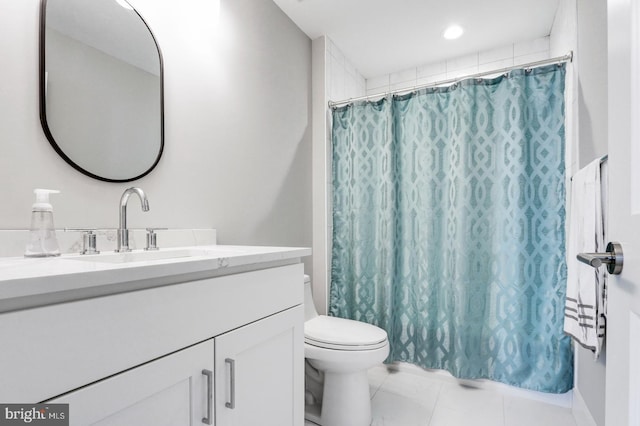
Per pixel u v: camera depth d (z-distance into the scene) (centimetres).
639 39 52
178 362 72
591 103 141
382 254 210
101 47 109
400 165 209
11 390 49
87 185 105
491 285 182
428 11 203
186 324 74
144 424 65
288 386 107
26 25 92
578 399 156
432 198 198
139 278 64
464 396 179
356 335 151
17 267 64
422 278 200
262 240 179
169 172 130
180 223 134
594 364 135
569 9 175
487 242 183
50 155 96
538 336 174
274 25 193
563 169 169
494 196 181
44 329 52
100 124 108
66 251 97
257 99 177
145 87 122
